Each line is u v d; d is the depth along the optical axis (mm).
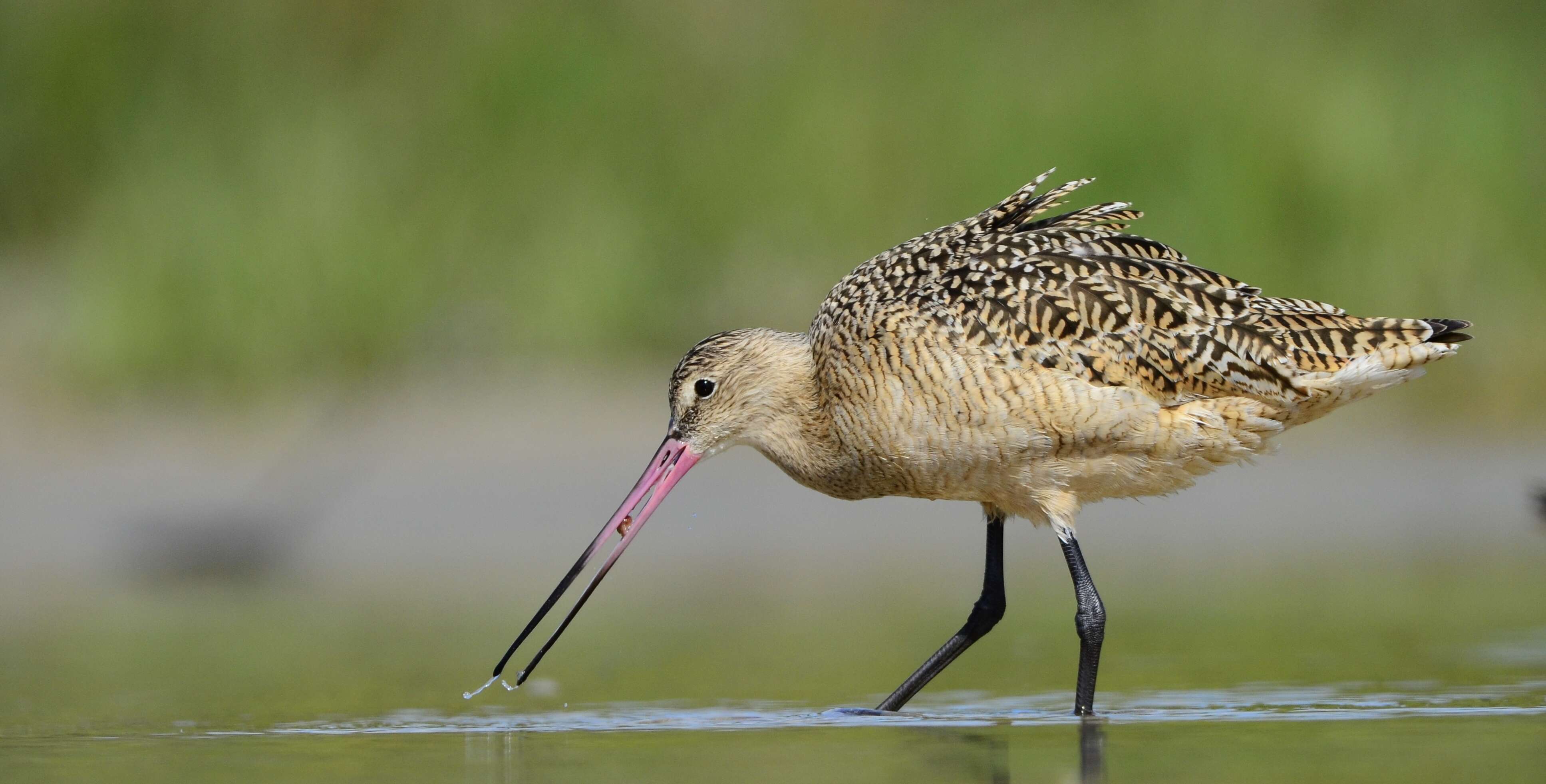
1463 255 17922
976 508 15883
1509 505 15320
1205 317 9125
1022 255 9227
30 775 7434
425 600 12688
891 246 18859
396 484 15609
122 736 8367
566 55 20078
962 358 9055
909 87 19844
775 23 20750
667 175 19328
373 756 7805
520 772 7391
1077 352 9008
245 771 7480
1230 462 9438
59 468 15945
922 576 13438
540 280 18344
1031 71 19734
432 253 18453
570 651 10758
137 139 19984
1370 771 7105
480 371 17812
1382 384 9250
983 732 8242
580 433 16547
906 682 9289
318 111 19812
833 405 9570
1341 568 13289
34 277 19641
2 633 11492
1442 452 16797
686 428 10039
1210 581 12945
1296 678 9555
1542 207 18500
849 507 15734
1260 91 18859
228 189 18406
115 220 18328
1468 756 7387
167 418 17156
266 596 12906
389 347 17734
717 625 11586
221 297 17594
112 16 20938
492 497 15289
